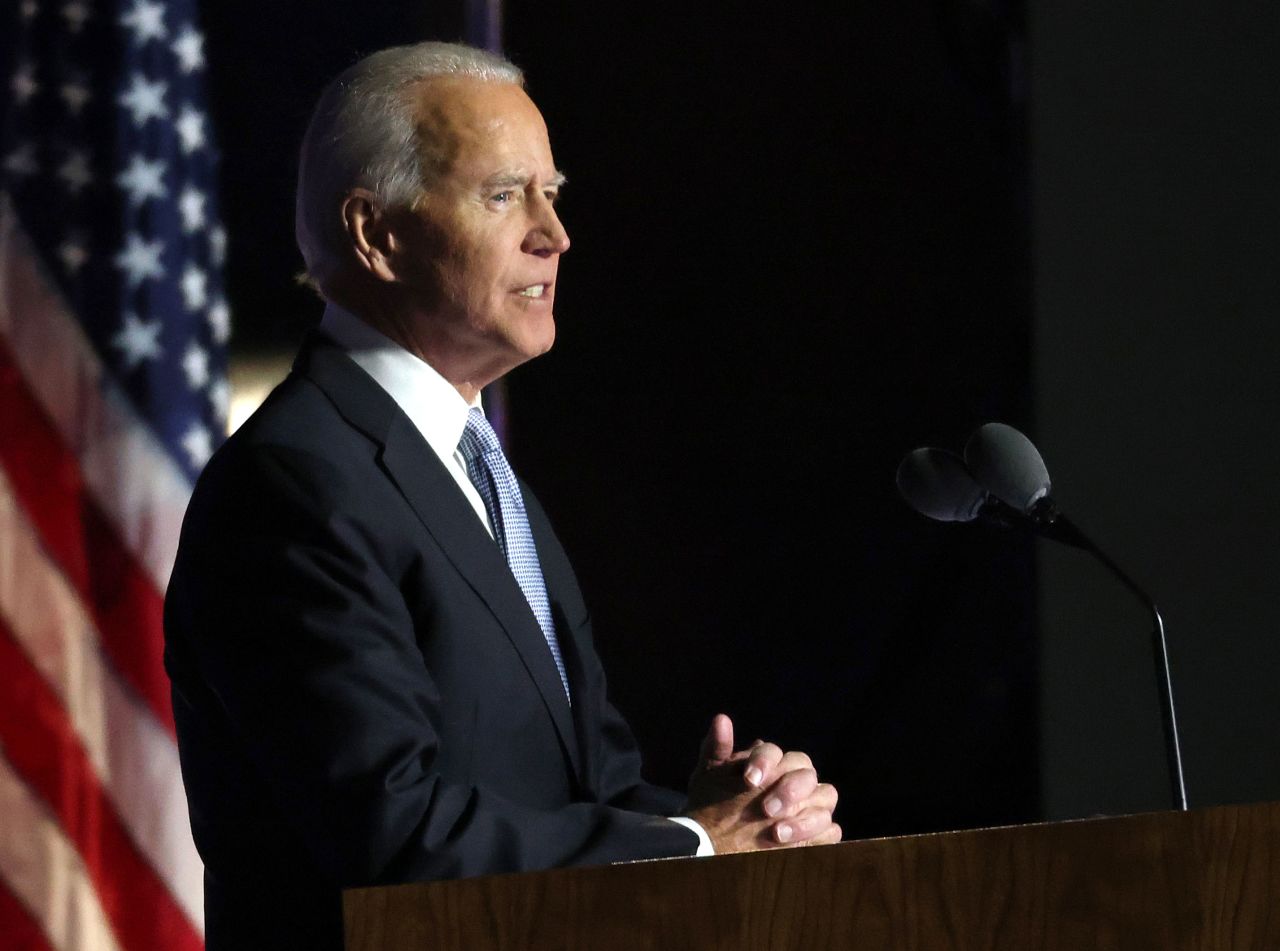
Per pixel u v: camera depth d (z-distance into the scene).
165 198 11.00
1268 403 14.48
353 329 7.23
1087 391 14.52
